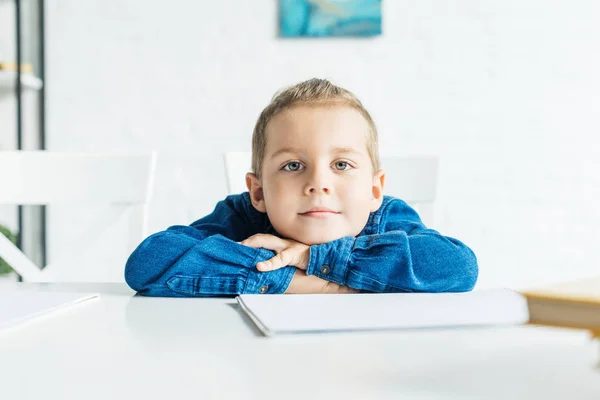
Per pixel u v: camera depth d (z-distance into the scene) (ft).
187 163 6.84
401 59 6.87
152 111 6.82
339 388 0.79
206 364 0.93
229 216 2.84
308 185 2.26
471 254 2.26
